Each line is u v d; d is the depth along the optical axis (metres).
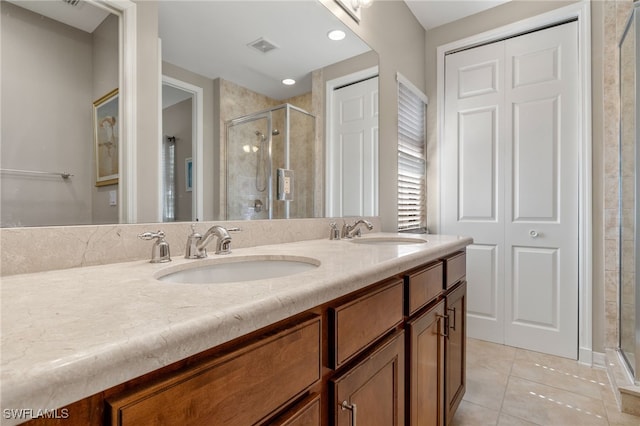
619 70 1.88
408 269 0.97
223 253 0.98
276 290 0.53
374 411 0.80
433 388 1.16
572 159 2.09
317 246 1.20
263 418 0.49
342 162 1.73
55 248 0.72
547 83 2.18
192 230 0.94
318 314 0.63
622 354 1.84
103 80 0.85
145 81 0.95
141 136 0.93
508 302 2.31
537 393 1.71
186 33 1.06
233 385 0.45
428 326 1.12
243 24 1.25
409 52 2.39
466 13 2.43
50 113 0.76
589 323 2.01
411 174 2.42
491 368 1.98
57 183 0.76
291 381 0.54
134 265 0.79
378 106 2.00
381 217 2.04
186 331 0.38
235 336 0.43
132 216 0.90
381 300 0.83
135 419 0.35
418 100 2.53
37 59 0.74
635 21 1.56
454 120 2.54
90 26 0.83
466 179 2.49
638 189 1.54
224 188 1.17
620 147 1.87
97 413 0.33
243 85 1.24
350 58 1.76
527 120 2.25
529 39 2.24
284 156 1.41
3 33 0.69
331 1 1.63
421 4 2.33
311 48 1.53
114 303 0.46
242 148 1.23
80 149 0.80
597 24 1.99
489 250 2.39
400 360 0.93
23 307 0.44
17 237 0.67
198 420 0.40
